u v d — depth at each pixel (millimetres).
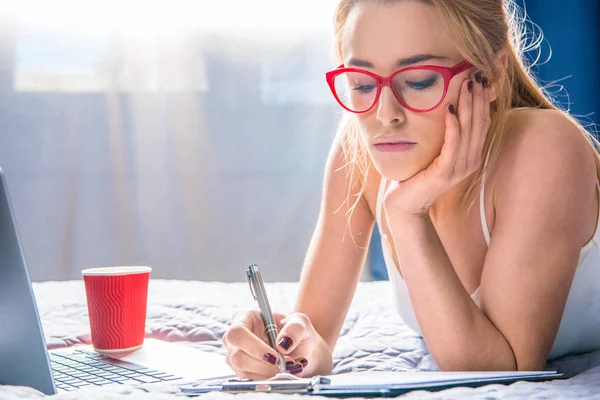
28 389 827
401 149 1030
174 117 3367
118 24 3312
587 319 1259
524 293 1062
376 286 1904
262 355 976
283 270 3432
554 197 1082
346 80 1108
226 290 1805
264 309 1050
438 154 1054
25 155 3303
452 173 1036
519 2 2807
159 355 1125
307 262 1357
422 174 1047
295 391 819
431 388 833
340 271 1338
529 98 1290
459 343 1042
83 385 948
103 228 3365
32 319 843
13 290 836
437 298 1053
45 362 851
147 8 3316
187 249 3408
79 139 3330
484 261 1208
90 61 3312
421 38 986
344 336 1440
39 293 1773
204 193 3398
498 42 1092
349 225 1351
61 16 3279
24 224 3314
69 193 3340
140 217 3387
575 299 1215
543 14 2814
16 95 3279
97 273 1141
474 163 1057
